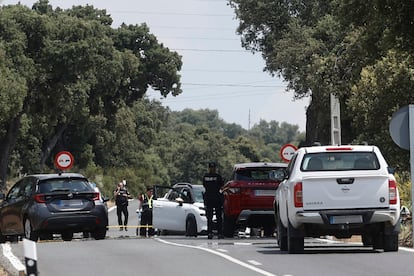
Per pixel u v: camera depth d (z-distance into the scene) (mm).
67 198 75312
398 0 70812
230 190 80562
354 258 50625
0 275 42469
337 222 52781
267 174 80812
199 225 85812
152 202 103125
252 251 57125
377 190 52938
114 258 53188
